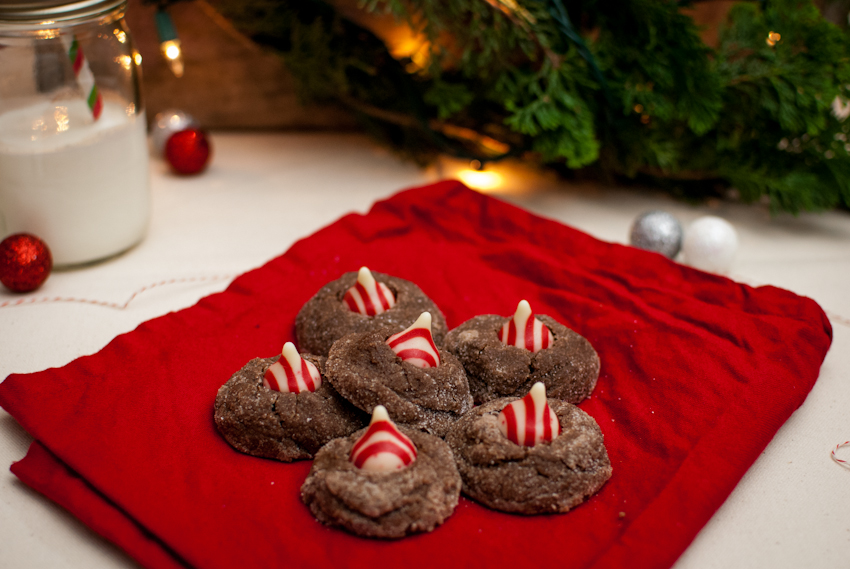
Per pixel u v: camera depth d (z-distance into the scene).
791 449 0.41
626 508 0.37
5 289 0.50
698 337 0.44
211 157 0.64
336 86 0.63
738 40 0.56
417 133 0.65
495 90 0.56
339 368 0.39
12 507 0.37
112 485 0.37
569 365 0.42
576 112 0.55
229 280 0.52
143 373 0.42
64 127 0.48
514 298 0.49
